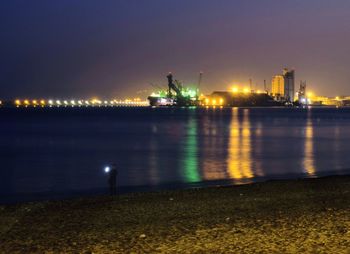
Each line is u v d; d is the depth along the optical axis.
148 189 22.69
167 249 9.84
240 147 48.97
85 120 126.25
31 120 126.56
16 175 29.84
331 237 10.55
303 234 10.86
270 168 31.73
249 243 10.15
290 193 17.59
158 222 12.52
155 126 95.56
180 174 28.97
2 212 14.19
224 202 15.64
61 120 126.50
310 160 36.69
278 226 11.76
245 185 19.91
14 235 11.34
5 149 48.56
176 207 14.74
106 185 25.25
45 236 11.20
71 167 33.94
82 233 11.41
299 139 59.88
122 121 119.69
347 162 35.22
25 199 20.72
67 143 55.41
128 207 14.81
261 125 98.81
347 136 65.06
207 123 108.31
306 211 13.82
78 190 23.50
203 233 11.16
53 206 15.15
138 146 50.97
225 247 9.88
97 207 14.89
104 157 40.41
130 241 10.55
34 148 49.47
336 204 15.08
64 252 9.83
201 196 17.03
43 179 27.95
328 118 141.62
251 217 13.02
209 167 32.56
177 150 46.12
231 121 120.00
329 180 21.39
